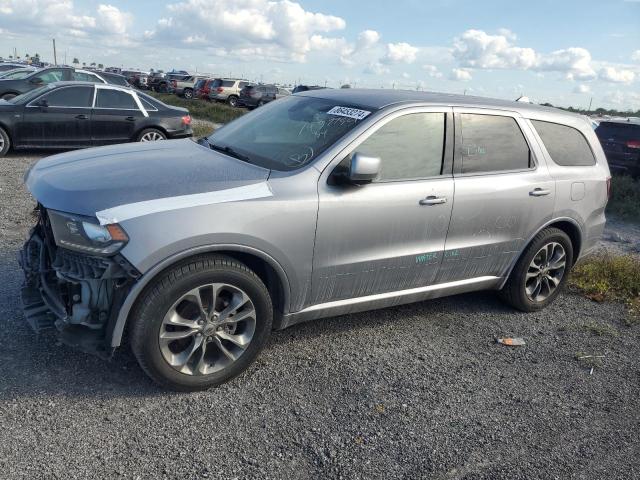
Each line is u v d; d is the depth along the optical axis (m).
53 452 2.68
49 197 3.14
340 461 2.82
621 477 2.93
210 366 3.36
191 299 3.16
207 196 3.15
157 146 4.13
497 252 4.51
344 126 3.78
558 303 5.32
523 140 4.60
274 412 3.18
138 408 3.09
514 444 3.11
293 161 3.62
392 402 3.39
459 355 4.09
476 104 4.36
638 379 3.98
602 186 5.17
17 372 3.29
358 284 3.82
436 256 4.10
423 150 3.98
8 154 11.10
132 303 2.99
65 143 10.99
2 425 2.83
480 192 4.20
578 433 3.28
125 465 2.65
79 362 3.46
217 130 4.64
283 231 3.34
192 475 2.63
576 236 5.11
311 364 3.74
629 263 6.06
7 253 5.16
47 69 16.69
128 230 2.92
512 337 4.46
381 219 3.72
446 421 3.26
